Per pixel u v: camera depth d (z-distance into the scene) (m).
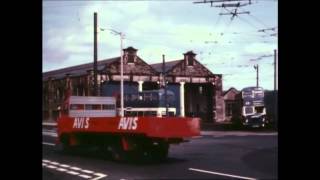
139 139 20.33
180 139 20.00
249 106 57.69
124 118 20.41
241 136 39.12
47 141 34.38
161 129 19.28
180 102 87.88
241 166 17.36
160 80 84.06
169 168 17.08
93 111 28.02
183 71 88.75
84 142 24.08
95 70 46.22
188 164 18.34
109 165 18.53
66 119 25.02
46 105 82.19
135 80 81.06
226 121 92.81
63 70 84.25
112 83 78.50
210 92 92.56
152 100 58.28
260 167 16.89
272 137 36.47
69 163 19.42
